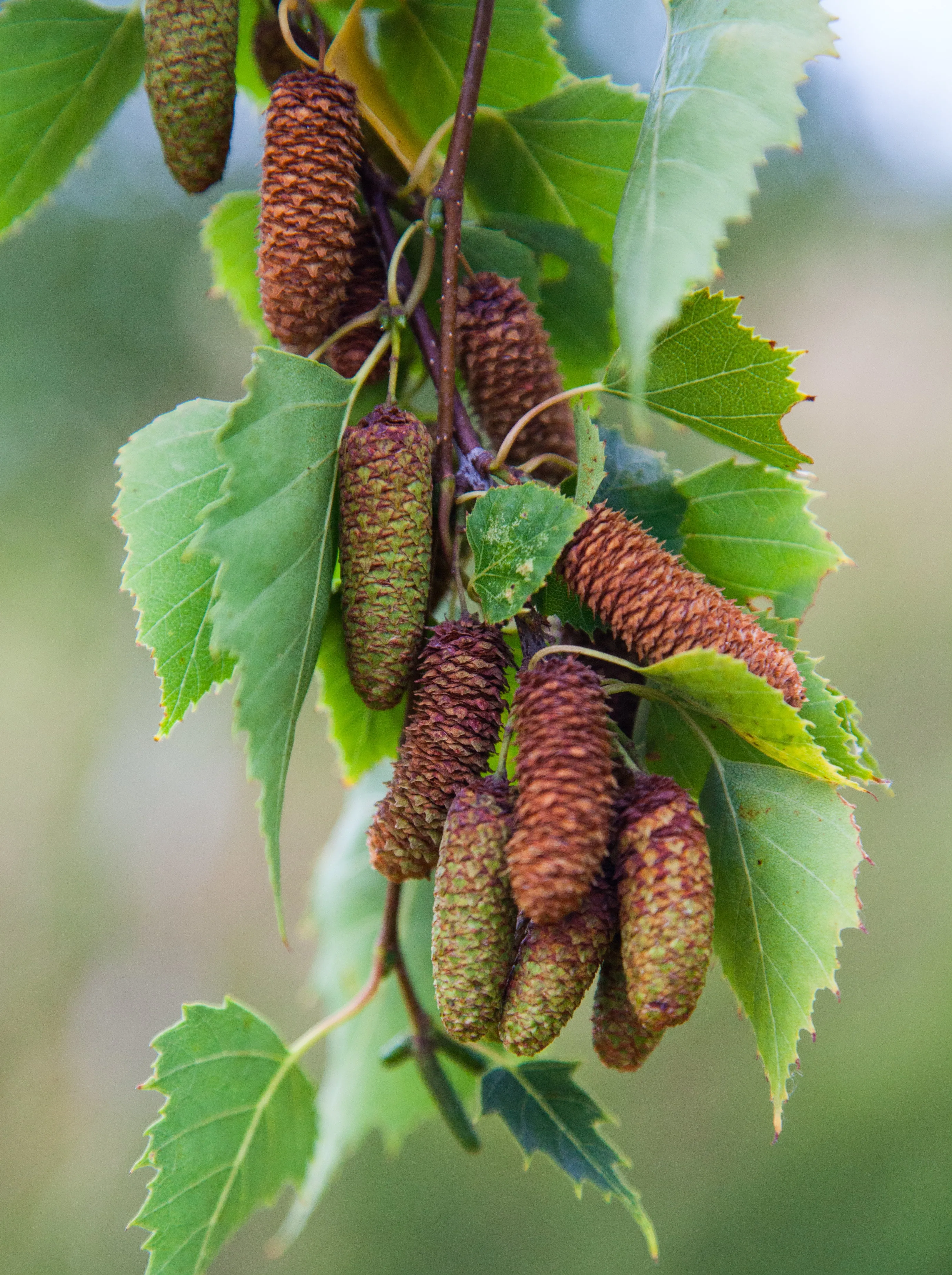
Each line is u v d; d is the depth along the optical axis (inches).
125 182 32.2
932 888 33.0
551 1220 30.4
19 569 35.2
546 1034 8.7
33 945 38.1
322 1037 10.5
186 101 9.7
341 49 10.5
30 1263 34.6
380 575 9.1
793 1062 9.1
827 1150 29.1
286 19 9.6
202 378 34.1
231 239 10.9
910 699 36.9
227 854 39.6
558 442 9.9
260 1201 10.4
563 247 10.8
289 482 9.0
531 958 8.7
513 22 10.4
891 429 40.3
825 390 40.8
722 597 9.0
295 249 9.4
